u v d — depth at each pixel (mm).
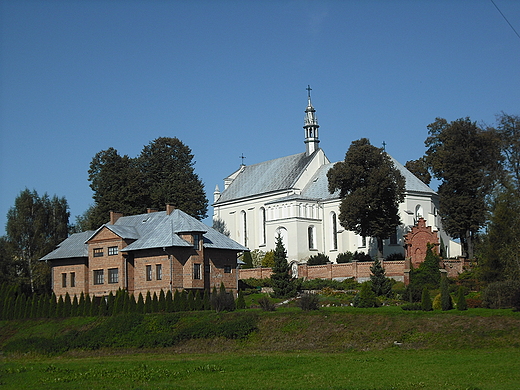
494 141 93938
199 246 82062
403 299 71438
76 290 89938
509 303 62250
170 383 43281
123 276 83500
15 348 71188
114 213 91938
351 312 63094
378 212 91125
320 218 114062
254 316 65875
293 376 43781
